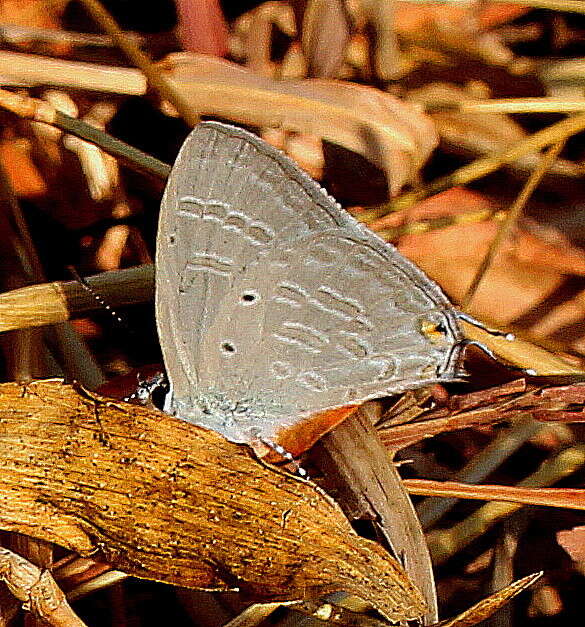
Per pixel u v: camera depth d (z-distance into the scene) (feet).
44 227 0.56
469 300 0.53
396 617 0.45
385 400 0.52
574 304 0.55
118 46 0.56
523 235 0.56
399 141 0.56
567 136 0.55
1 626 0.46
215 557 0.44
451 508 0.51
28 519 0.44
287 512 0.44
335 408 0.47
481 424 0.48
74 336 0.53
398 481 0.47
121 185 0.57
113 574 0.47
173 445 0.44
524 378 0.50
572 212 0.57
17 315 0.49
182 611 0.50
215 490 0.44
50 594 0.44
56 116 0.51
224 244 0.47
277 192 0.47
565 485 0.52
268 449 0.47
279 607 0.49
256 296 0.47
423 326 0.47
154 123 0.57
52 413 0.44
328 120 0.55
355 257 0.47
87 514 0.44
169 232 0.46
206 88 0.55
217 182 0.46
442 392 0.49
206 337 0.47
